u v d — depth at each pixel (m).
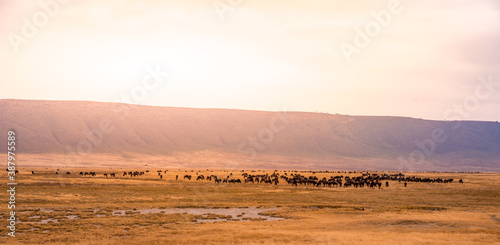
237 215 53.22
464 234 34.25
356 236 33.47
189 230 39.47
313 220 47.19
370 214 52.06
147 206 60.88
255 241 32.09
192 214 53.84
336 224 42.75
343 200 74.25
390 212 54.38
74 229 41.09
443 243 29.84
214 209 59.81
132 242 33.28
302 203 68.69
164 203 65.94
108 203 64.38
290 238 32.84
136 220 46.91
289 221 46.69
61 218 48.12
